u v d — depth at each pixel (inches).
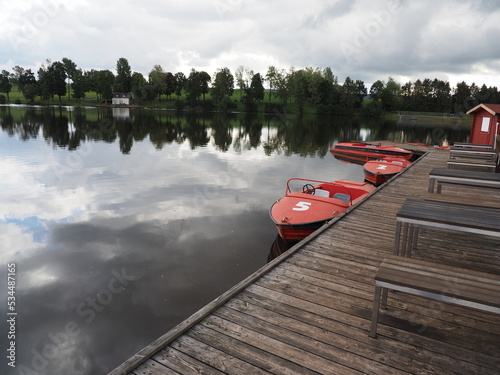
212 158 671.1
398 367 86.7
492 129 604.1
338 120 2295.8
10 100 3403.1
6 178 458.0
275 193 404.5
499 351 92.3
